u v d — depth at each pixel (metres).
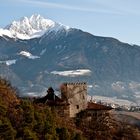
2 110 131.62
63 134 137.25
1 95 147.00
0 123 123.88
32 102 164.25
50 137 130.12
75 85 187.50
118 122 194.12
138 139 182.38
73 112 184.88
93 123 175.50
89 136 162.00
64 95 185.62
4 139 122.81
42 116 139.12
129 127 189.75
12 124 130.62
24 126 130.50
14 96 155.00
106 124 180.62
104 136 168.50
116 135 177.25
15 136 125.19
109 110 191.00
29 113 134.00
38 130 132.62
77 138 142.88
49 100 182.00
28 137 126.06
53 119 146.25
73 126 162.38
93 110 187.88
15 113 134.88
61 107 180.50
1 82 161.62
